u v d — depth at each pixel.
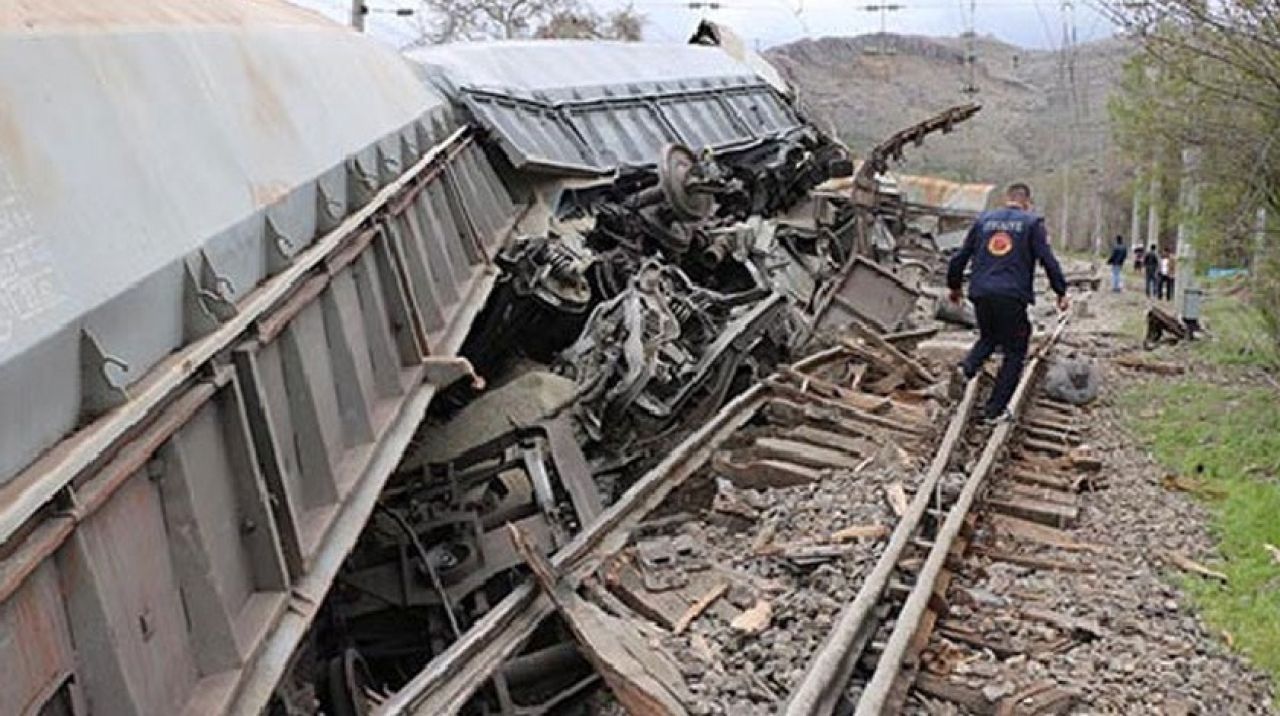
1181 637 7.18
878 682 5.99
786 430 11.52
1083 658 6.82
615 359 11.36
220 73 6.52
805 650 6.89
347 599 8.66
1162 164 17.78
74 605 3.79
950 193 39.09
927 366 15.15
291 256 6.41
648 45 21.22
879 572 7.36
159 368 4.62
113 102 4.98
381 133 9.35
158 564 4.46
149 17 5.96
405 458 9.98
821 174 23.62
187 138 5.64
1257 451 11.25
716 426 11.05
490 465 10.09
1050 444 11.50
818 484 9.95
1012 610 7.38
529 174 14.21
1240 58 13.74
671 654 6.77
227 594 5.04
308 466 6.30
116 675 3.87
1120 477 10.73
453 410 10.88
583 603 7.22
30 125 4.21
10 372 3.55
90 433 3.91
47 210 4.10
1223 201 15.81
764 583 7.86
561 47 17.78
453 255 10.92
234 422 5.23
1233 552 8.75
